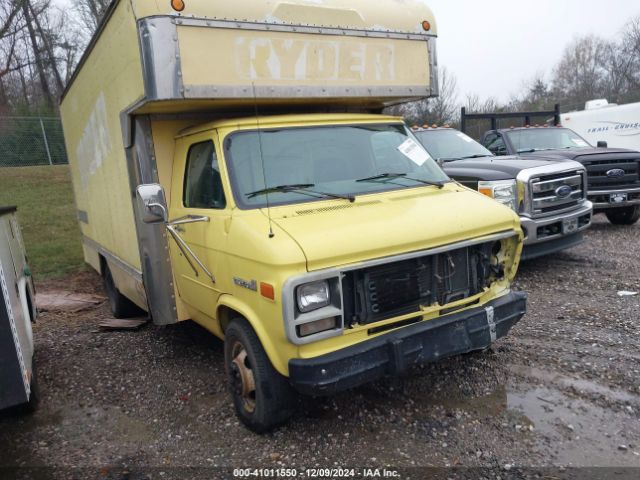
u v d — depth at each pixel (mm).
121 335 6336
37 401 4559
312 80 4496
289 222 3617
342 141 4520
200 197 4387
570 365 4555
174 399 4566
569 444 3508
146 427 4156
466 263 3941
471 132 22281
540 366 4582
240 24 4160
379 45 4812
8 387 3461
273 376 3629
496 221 4043
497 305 3980
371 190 4270
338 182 4293
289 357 3377
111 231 6316
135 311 7035
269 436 3838
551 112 12680
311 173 4266
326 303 3340
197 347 5727
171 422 4188
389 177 4488
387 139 4777
